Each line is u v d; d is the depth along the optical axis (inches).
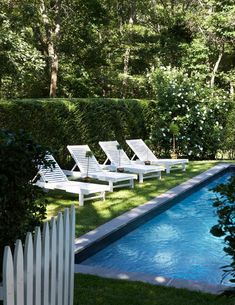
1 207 150.2
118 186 419.8
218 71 1026.1
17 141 150.6
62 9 781.9
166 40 957.8
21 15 631.8
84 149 461.1
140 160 546.0
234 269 136.4
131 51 960.9
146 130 682.8
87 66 873.5
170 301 175.0
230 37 915.4
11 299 108.6
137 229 322.7
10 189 152.1
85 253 248.1
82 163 444.5
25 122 430.0
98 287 187.9
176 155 649.6
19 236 156.1
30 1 680.4
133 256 275.3
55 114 474.9
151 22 1027.3
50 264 130.0
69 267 148.7
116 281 195.5
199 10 996.6
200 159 722.8
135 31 919.0
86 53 855.1
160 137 675.4
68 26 792.3
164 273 248.7
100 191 361.7
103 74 915.4
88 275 201.6
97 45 859.4
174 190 426.9
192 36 978.1
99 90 945.5
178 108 681.0
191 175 527.8
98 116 555.8
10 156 146.0
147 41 946.1
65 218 140.9
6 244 153.6
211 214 386.0
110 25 916.0
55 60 749.3
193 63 977.5
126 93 959.6
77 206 348.8
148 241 307.1
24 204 160.7
